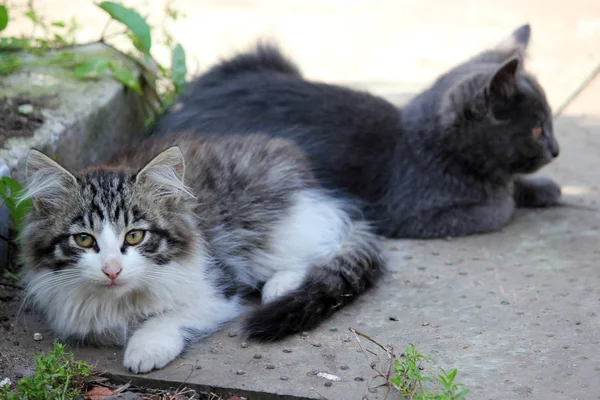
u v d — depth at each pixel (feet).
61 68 4.84
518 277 4.29
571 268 4.34
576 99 5.98
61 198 3.91
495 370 3.84
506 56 4.81
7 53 4.93
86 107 4.58
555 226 4.66
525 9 8.69
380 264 4.29
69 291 3.93
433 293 4.21
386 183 4.66
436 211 4.61
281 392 3.78
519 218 4.74
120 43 6.29
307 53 7.13
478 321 4.06
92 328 3.97
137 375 3.84
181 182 3.97
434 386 3.79
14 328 4.03
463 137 4.58
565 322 4.03
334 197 4.54
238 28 7.58
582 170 5.07
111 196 3.90
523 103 4.59
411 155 4.65
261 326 4.00
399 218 4.62
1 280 4.21
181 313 4.00
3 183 4.08
